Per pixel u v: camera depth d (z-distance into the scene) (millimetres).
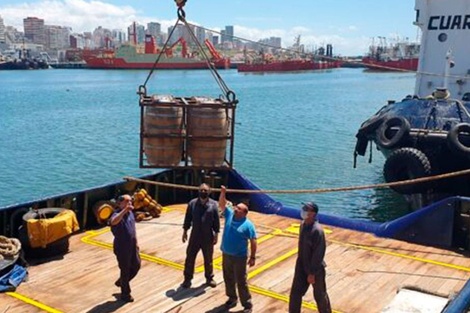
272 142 34531
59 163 28359
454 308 5875
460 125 15852
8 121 46812
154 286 8602
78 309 7777
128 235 7773
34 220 9555
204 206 8297
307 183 23016
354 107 61375
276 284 8766
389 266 9719
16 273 8727
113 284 8641
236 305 7914
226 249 7457
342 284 8859
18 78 135125
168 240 10820
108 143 34562
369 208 18859
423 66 23000
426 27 22703
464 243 10781
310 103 66688
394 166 16234
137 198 12203
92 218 11656
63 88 93750
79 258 9758
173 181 13703
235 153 30438
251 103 67000
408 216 11367
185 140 7734
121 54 178625
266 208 13258
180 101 7816
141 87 8164
